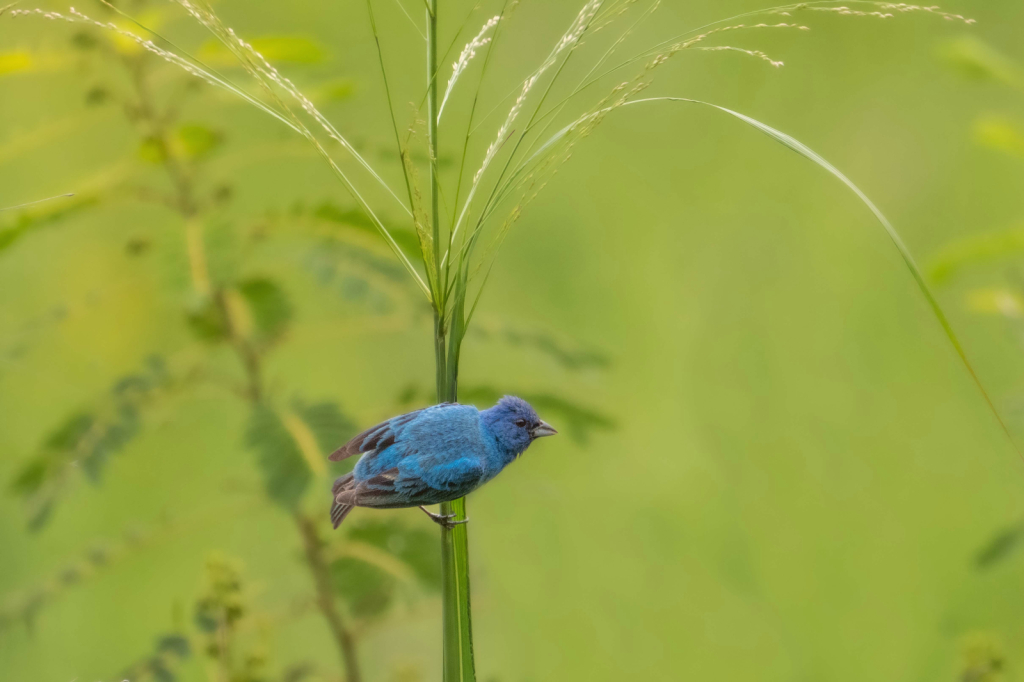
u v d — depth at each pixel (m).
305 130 5.97
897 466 13.08
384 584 8.27
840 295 14.88
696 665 11.19
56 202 8.65
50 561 10.99
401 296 8.77
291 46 8.76
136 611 10.82
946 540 12.12
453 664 6.46
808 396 13.84
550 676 11.11
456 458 7.09
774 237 15.36
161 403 8.51
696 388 13.90
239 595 8.18
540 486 10.62
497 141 5.95
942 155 15.54
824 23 16.73
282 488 7.28
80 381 10.95
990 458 13.12
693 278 14.92
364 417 8.59
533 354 8.87
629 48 16.05
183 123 8.96
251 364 8.70
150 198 8.80
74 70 8.71
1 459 10.86
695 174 16.16
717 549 12.31
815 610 11.63
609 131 16.20
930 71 16.36
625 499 12.75
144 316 11.13
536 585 11.91
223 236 8.42
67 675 10.36
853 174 15.77
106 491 11.33
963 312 14.34
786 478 12.96
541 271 14.88
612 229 15.39
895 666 10.99
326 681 8.62
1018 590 11.44
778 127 16.19
